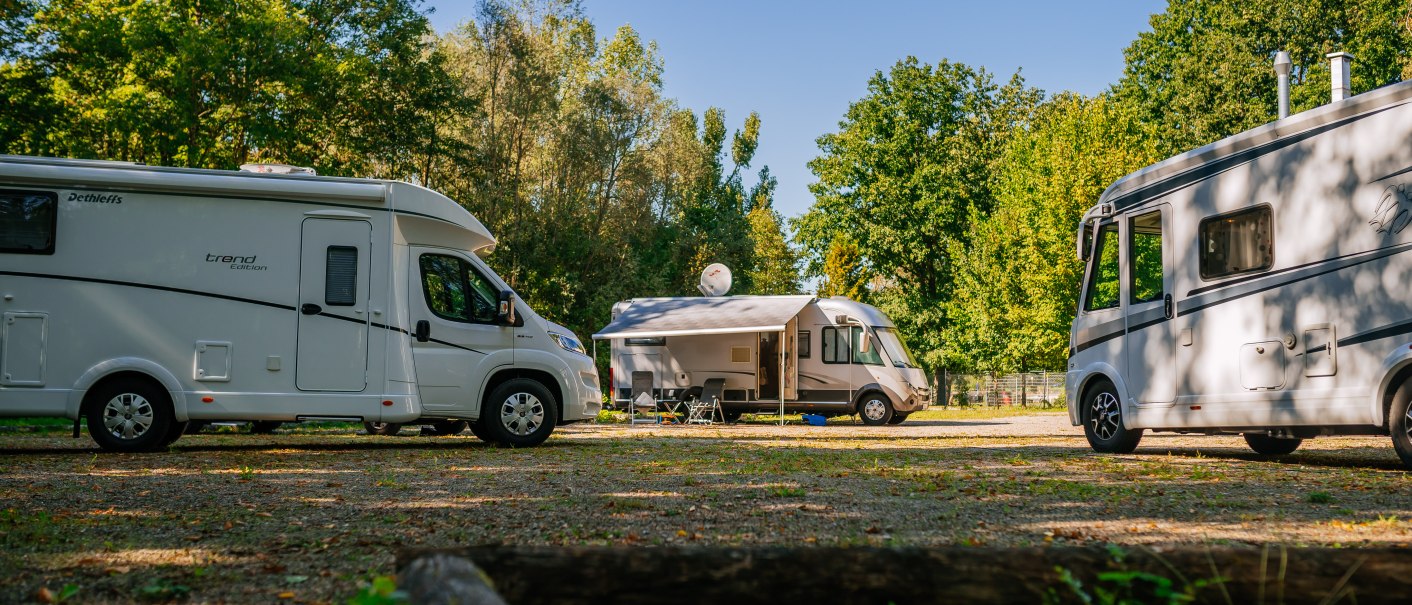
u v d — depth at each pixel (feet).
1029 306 126.93
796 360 79.30
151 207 38.42
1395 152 30.19
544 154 133.90
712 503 22.75
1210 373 35.45
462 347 41.16
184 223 38.60
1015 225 129.80
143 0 90.74
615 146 134.62
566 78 150.92
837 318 78.84
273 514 20.90
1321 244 32.01
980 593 8.47
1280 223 33.27
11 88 78.43
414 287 40.65
